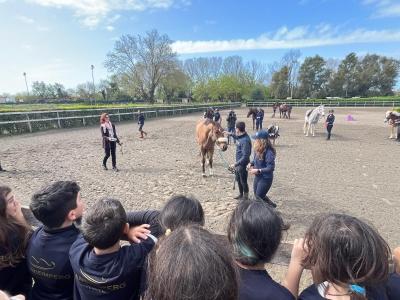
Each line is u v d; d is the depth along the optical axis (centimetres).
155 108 2923
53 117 1739
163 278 91
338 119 2669
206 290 87
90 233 135
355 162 948
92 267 140
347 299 114
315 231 128
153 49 4569
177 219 157
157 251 103
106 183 688
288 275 147
